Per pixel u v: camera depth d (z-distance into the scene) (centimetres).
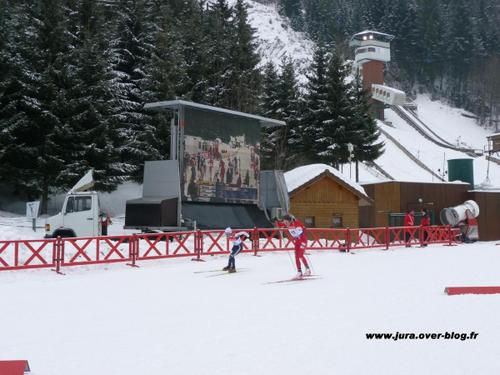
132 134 3612
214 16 5450
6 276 1619
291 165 4838
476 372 623
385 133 10606
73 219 2169
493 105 16388
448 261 1962
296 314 1002
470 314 941
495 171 9519
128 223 2516
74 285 1480
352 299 1139
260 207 3019
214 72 4466
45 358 759
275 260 2052
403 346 750
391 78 17350
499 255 2220
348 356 709
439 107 16562
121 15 3941
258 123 3033
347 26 18338
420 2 18600
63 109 3089
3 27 3219
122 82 3872
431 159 9825
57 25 3234
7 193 3462
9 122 3014
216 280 1541
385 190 3659
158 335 882
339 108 4728
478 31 18238
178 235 2198
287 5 19788
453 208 3394
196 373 664
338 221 3291
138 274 1698
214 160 2761
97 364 721
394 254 2325
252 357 723
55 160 3008
